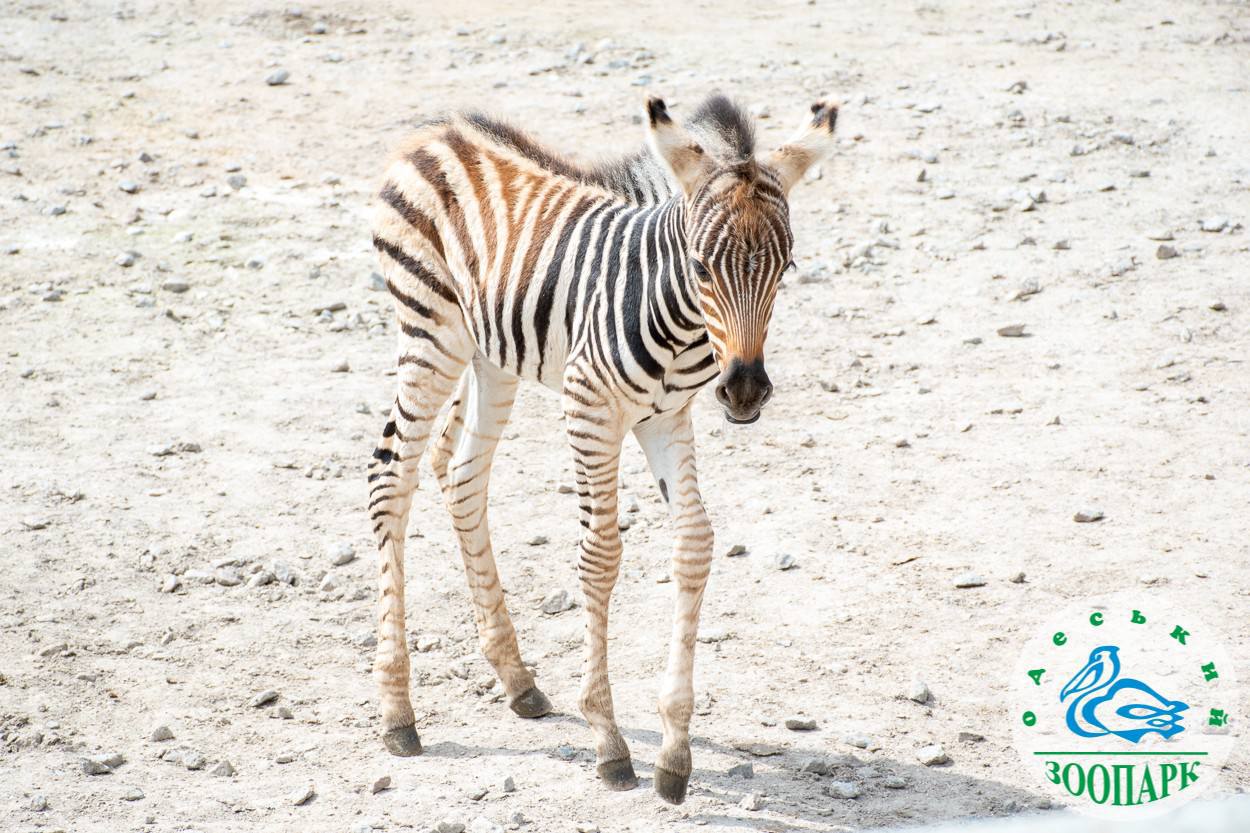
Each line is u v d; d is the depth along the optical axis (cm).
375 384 1371
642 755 812
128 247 1650
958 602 973
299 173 1856
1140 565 999
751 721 840
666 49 2292
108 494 1150
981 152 1873
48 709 845
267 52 2306
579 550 777
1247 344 1360
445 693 898
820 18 2486
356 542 1089
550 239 788
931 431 1247
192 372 1388
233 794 763
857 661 906
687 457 770
